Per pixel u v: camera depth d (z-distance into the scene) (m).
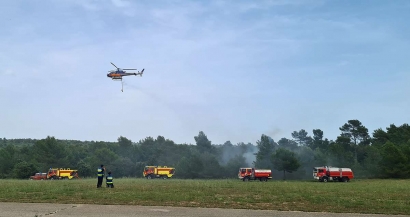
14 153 84.62
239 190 25.61
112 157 92.62
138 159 107.38
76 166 85.19
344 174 58.72
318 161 79.00
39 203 16.91
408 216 14.90
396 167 70.62
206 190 25.16
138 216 13.90
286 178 77.25
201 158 83.12
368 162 74.94
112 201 17.75
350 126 106.12
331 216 14.53
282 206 17.09
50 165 81.88
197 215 14.34
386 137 97.00
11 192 21.09
